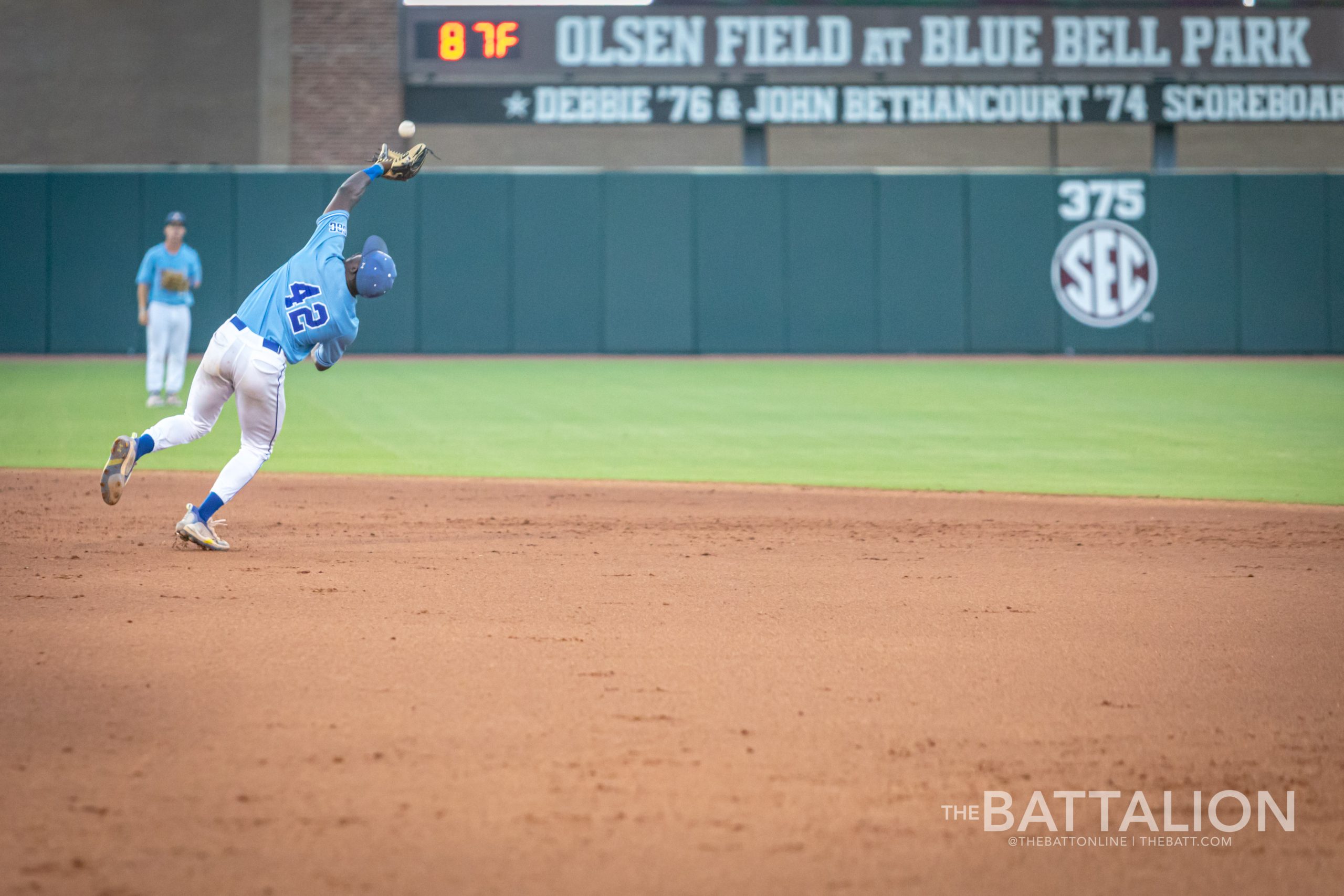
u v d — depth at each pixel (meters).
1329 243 89.06
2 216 84.19
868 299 88.56
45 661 17.67
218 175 84.88
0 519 30.23
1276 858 11.92
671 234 87.62
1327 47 85.75
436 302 87.00
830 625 20.61
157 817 12.41
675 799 13.01
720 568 25.56
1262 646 19.48
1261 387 69.44
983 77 85.50
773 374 76.00
